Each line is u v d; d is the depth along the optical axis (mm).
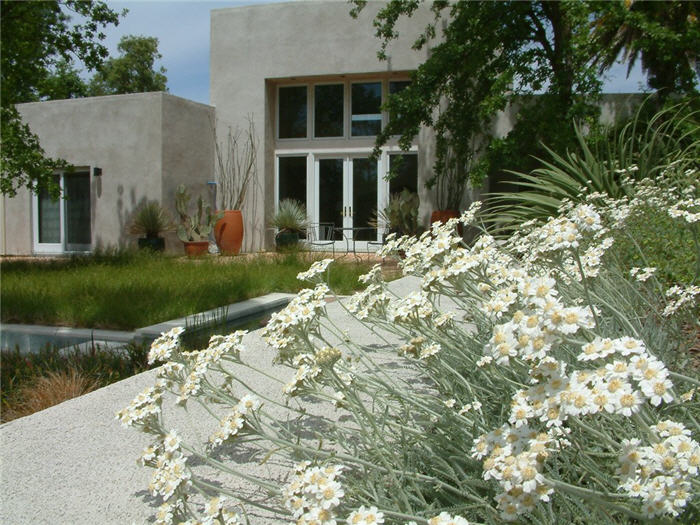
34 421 2119
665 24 10023
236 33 13125
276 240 12062
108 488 1611
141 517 1457
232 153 13266
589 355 951
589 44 8391
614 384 886
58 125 12977
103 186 12578
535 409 948
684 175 4926
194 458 1815
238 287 6020
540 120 8406
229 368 2775
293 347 1723
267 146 13141
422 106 9461
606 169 6129
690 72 10125
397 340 3170
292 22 12727
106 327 4758
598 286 2236
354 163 12898
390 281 5930
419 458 1449
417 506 1313
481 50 9023
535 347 980
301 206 13078
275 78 12938
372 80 12750
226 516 1072
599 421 1334
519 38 9102
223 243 12273
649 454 898
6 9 9250
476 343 1888
